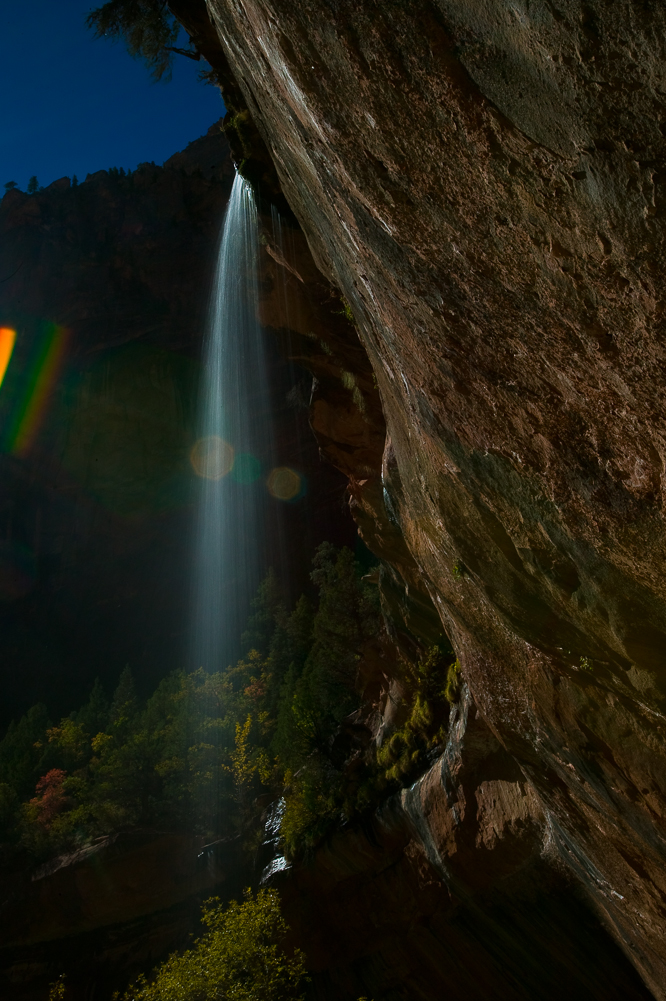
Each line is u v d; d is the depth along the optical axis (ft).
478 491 19.31
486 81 9.18
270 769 132.98
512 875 52.54
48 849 140.05
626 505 14.11
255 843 112.57
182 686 197.67
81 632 282.77
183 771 146.30
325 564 134.82
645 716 19.36
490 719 32.27
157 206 321.52
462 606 28.91
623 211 8.89
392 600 70.79
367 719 93.71
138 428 295.69
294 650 175.83
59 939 127.95
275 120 21.65
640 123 7.91
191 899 125.80
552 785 29.30
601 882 31.01
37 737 226.79
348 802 75.61
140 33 36.99
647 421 11.96
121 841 129.80
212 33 34.45
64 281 308.40
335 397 54.75
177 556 288.92
